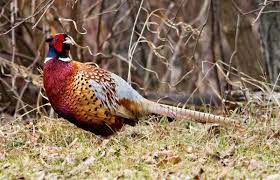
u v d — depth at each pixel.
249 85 15.86
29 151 11.11
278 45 15.12
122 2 16.45
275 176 8.95
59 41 11.48
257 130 11.74
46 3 14.20
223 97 14.03
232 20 17.81
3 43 17.03
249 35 18.34
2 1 16.42
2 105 16.06
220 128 11.90
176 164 9.91
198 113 12.12
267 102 12.91
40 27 15.69
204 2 17.75
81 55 15.66
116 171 9.59
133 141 11.48
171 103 14.49
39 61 16.08
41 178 9.24
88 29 19.70
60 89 11.49
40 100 15.48
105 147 11.09
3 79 16.08
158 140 11.49
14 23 15.11
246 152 10.64
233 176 9.09
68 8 17.05
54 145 11.76
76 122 11.73
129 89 11.90
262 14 15.27
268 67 15.32
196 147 10.99
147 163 10.06
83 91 11.46
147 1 16.73
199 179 9.03
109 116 11.68
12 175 9.52
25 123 13.35
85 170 9.66
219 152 10.54
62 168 9.82
